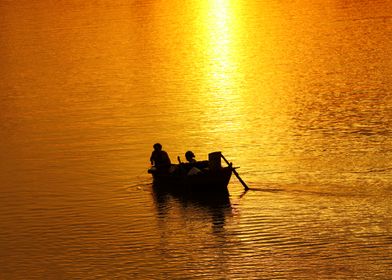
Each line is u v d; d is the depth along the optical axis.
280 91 136.12
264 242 75.38
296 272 68.75
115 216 83.88
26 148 110.50
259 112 122.75
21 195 91.25
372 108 120.75
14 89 150.88
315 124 114.00
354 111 119.75
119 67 165.38
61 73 162.88
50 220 83.25
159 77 153.50
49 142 112.75
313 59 162.38
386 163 95.12
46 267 72.25
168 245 76.00
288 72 151.38
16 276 70.69
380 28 194.38
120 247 76.00
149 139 111.44
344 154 99.31
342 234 75.88
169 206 86.31
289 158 99.00
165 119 121.69
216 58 169.88
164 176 92.38
